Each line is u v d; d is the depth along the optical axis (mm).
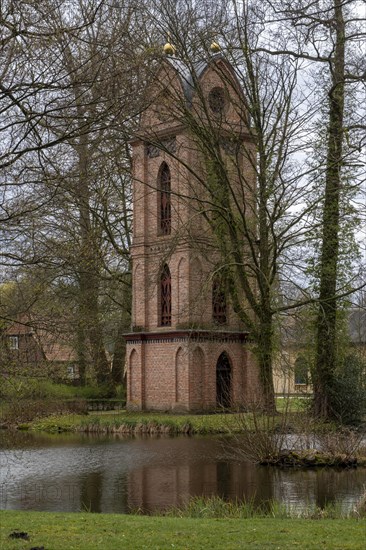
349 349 38156
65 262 21125
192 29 36156
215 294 44250
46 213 19891
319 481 22000
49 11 16547
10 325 20938
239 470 24375
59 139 17094
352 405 35031
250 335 37438
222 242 37562
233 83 36844
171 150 43938
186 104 39625
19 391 22047
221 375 44250
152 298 45438
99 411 46688
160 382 44219
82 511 18125
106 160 31297
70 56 17016
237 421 28766
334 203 34938
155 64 24938
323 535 12547
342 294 35188
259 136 36031
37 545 11547
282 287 39750
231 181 41375
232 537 12352
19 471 24766
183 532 12812
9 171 18969
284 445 26812
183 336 42781
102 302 53500
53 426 38656
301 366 37781
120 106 17344
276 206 35500
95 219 45344
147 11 33188
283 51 35219
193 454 28422
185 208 42812
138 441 33281
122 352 53375
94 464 26234
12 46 16766
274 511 16781
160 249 44781
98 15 17641
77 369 49750
